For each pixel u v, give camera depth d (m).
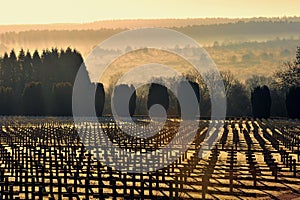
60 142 88.50
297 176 57.34
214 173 57.06
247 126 112.31
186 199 43.16
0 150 67.06
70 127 114.12
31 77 199.00
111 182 47.34
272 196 47.09
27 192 42.53
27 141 88.12
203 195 43.16
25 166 60.25
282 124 124.38
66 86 167.25
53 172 55.38
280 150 73.56
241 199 45.56
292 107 148.25
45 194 41.78
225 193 47.62
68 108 166.75
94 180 49.62
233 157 64.00
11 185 41.59
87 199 42.78
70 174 54.84
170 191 40.69
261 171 59.06
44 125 122.44
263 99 155.50
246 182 53.25
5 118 147.62
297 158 71.69
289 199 45.88
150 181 42.53
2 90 166.38
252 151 77.44
